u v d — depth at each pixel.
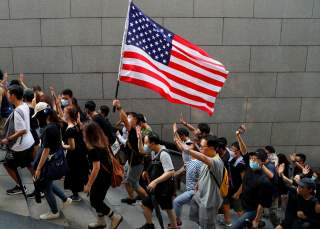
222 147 6.06
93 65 9.37
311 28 9.73
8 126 5.76
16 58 9.18
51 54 9.23
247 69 9.77
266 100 10.02
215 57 9.60
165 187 5.27
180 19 9.30
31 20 9.04
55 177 5.31
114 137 6.70
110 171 5.14
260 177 5.60
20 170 7.46
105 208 5.23
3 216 5.16
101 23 9.17
